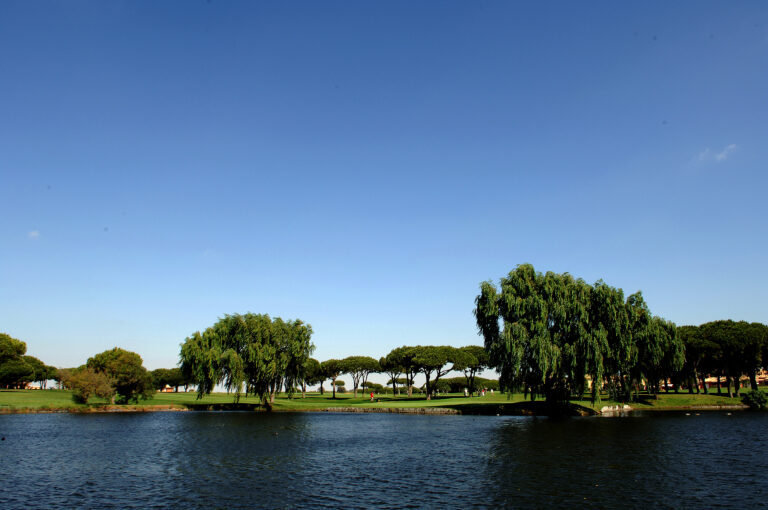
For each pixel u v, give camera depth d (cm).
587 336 5953
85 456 3412
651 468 2812
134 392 8456
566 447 3619
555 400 6494
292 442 4131
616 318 6166
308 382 14538
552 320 6247
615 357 6197
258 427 5356
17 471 2898
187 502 2181
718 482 2448
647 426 5056
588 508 2014
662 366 8112
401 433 4772
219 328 7688
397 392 17462
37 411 7331
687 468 2803
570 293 6288
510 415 6869
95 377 7819
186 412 7575
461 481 2553
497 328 6412
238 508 2083
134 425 5534
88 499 2244
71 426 5419
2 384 13612
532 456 3256
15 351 13500
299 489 2412
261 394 7844
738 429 4722
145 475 2769
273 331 7725
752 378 9094
